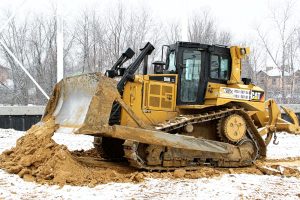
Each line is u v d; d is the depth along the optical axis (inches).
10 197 279.1
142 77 393.4
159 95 401.1
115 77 410.0
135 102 390.0
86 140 608.1
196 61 418.6
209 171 370.3
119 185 319.0
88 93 349.4
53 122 368.2
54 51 1257.4
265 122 478.9
